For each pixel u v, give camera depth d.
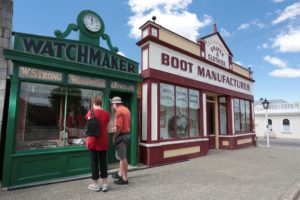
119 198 3.59
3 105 4.27
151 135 6.31
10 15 4.57
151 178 4.86
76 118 4.98
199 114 8.45
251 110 12.79
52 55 4.58
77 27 5.17
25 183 4.03
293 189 4.24
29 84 4.33
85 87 5.00
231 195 3.86
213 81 9.34
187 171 5.59
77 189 3.96
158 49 6.89
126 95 6.33
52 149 4.45
